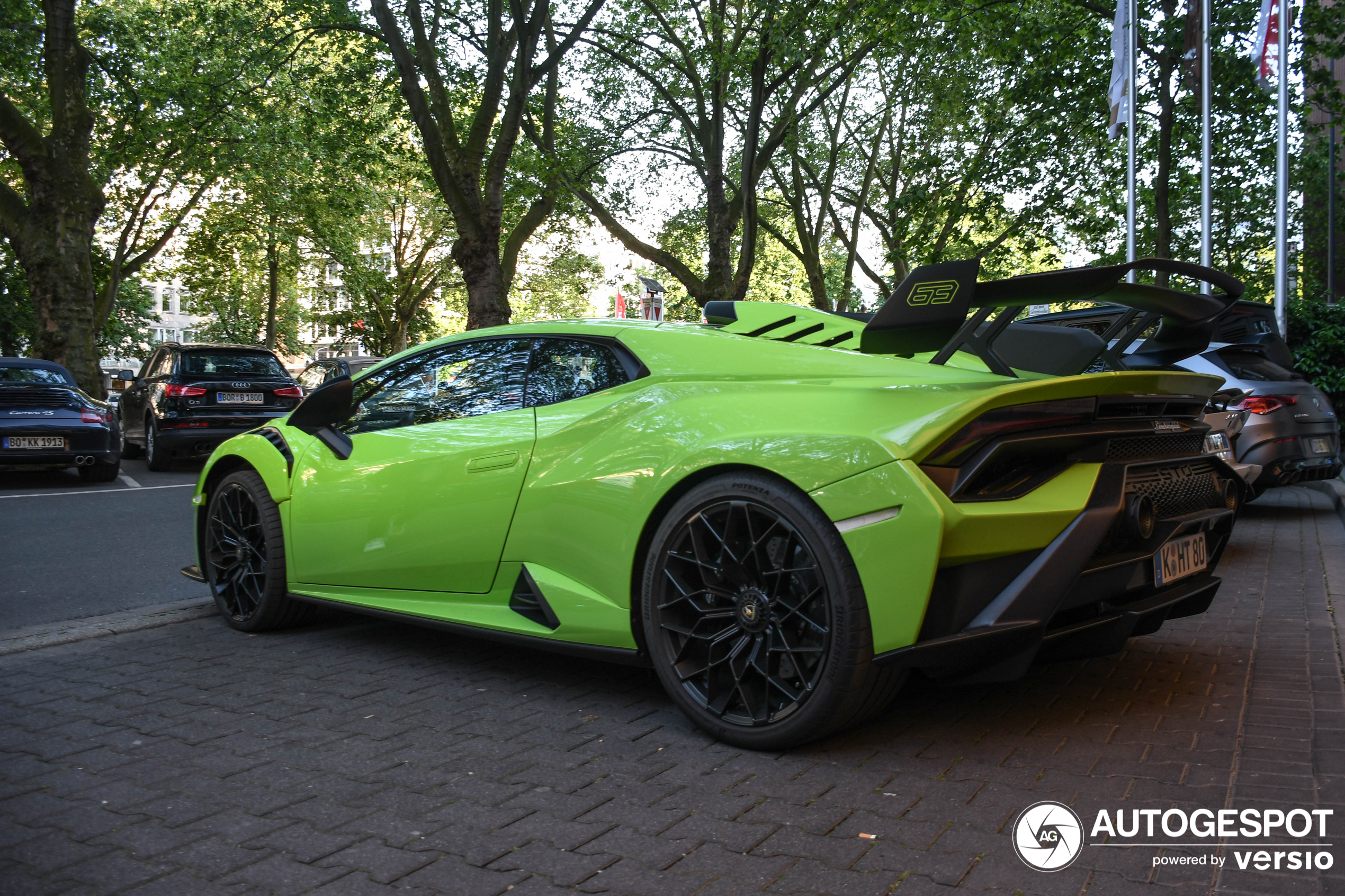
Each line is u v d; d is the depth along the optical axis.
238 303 43.88
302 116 23.58
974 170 22.08
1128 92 16.62
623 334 3.44
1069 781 2.46
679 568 2.91
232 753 2.79
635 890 1.96
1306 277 21.53
